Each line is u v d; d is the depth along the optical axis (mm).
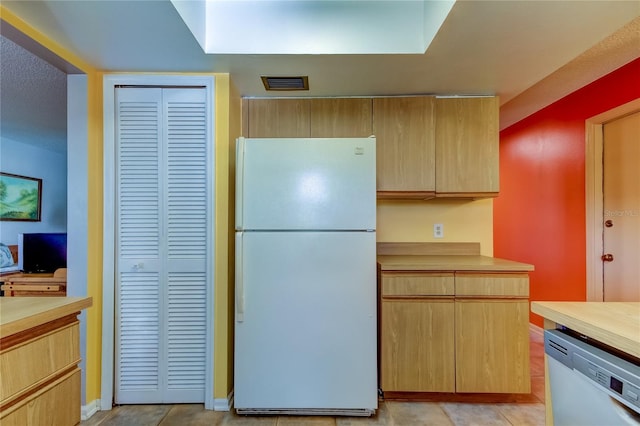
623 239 2354
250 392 1827
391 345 1978
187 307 1987
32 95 2432
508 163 3699
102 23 1480
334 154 1851
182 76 1979
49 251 3039
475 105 2271
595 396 813
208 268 1969
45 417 938
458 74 1962
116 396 1961
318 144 1852
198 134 2008
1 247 3582
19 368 862
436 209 2551
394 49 1729
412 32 1732
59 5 1350
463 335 1966
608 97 2371
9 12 1392
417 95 2266
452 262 2084
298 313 1833
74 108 1896
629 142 2307
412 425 1776
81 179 1896
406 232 2545
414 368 1969
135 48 1693
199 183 2006
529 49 1677
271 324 1831
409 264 1994
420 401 1999
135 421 1813
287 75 1982
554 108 2941
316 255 1836
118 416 1858
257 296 1834
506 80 2043
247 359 1830
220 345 1941
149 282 1987
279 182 1845
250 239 1838
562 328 1036
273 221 1839
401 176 2258
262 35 1745
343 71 1930
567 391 918
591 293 2531
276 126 2283
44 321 923
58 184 4434
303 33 1744
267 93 2238
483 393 1974
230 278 2002
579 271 2666
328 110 2281
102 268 1957
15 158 3859
